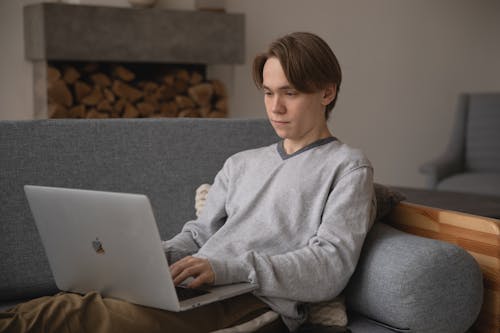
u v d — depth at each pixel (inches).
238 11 167.9
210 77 160.9
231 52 154.9
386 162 199.3
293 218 62.1
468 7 209.8
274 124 63.2
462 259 58.2
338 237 58.6
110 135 75.0
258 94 173.2
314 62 60.6
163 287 50.8
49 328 51.1
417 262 57.0
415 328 57.0
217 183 69.9
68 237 55.5
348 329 59.7
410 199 110.8
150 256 50.2
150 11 143.8
